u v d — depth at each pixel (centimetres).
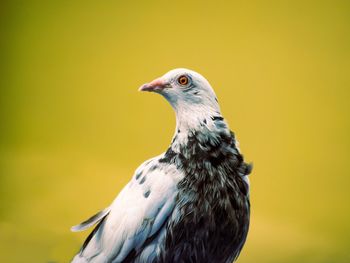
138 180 277
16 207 568
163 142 543
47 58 568
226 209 264
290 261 507
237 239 276
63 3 557
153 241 268
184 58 524
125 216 271
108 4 542
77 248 506
